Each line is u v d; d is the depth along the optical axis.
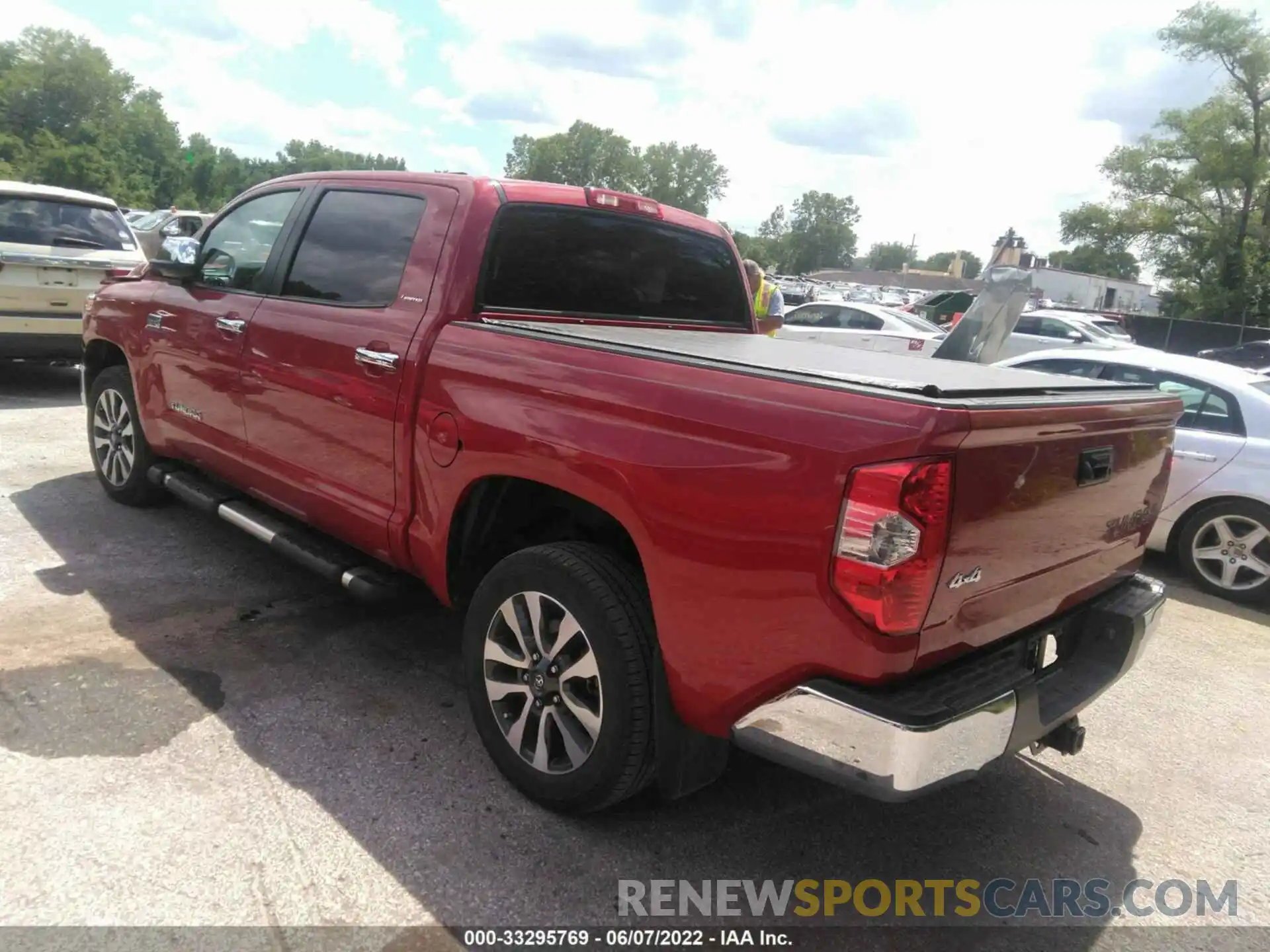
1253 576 5.76
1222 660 4.80
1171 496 5.94
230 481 4.32
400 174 3.65
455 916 2.45
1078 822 3.21
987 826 3.13
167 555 4.77
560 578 2.75
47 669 3.52
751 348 3.35
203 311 4.32
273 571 4.67
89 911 2.34
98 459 5.52
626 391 2.59
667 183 138.50
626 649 2.62
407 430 3.22
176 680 3.53
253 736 3.21
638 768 2.67
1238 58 35.97
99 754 3.01
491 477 2.99
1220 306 37.38
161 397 4.74
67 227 8.35
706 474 2.36
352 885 2.52
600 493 2.61
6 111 82.25
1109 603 2.91
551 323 3.50
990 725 2.28
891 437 2.07
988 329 6.53
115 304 5.14
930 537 2.07
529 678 2.90
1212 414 5.89
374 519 3.41
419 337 3.22
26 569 4.43
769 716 2.30
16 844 2.55
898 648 2.12
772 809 3.09
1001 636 2.48
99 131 78.81
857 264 175.88
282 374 3.78
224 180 105.94
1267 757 3.76
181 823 2.71
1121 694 4.32
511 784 3.03
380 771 3.06
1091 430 2.52
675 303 4.13
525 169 142.88
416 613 4.35
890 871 2.83
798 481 2.19
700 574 2.39
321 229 3.86
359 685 3.63
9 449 6.52
